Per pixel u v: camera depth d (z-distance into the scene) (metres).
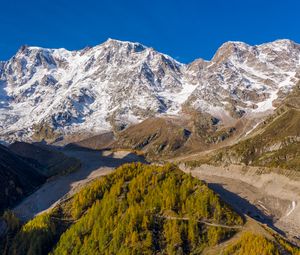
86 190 179.88
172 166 182.75
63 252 151.88
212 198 158.88
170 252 142.25
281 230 172.00
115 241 147.25
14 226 175.38
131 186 172.75
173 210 157.00
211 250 140.62
